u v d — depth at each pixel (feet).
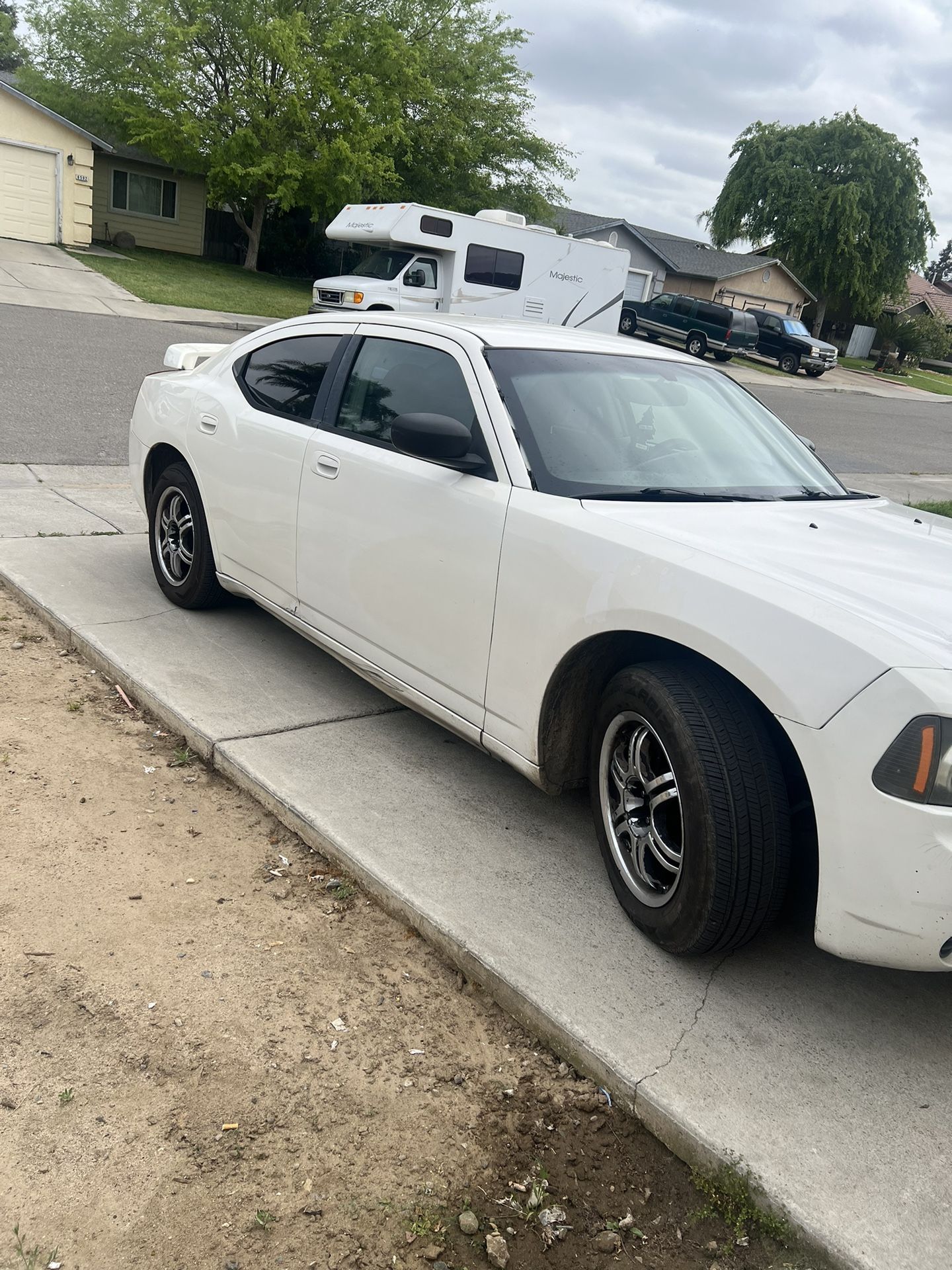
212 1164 6.95
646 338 114.93
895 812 7.31
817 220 154.30
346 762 12.26
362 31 98.17
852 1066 8.19
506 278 68.74
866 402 99.30
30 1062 7.57
